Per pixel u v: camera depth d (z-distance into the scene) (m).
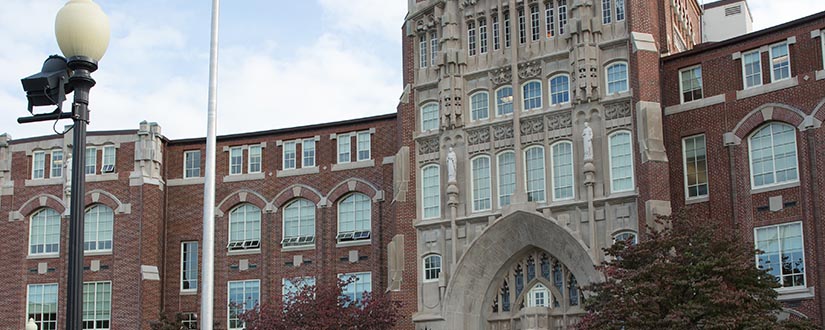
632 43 49.62
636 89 49.00
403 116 56.41
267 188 61.69
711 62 49.09
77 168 15.45
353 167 60.03
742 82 47.91
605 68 50.81
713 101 48.56
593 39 51.00
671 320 36.69
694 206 48.31
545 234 50.72
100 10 16.16
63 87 15.92
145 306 59.53
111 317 59.69
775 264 45.44
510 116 52.94
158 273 60.75
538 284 51.88
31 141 63.78
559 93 51.91
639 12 50.22
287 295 52.25
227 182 62.44
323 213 60.19
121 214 61.12
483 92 54.38
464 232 52.91
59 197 62.41
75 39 15.77
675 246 39.66
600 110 50.06
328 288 51.19
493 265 52.69
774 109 46.41
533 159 51.81
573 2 51.56
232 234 62.06
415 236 54.53
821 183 44.38
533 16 53.56
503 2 54.28
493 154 52.91
